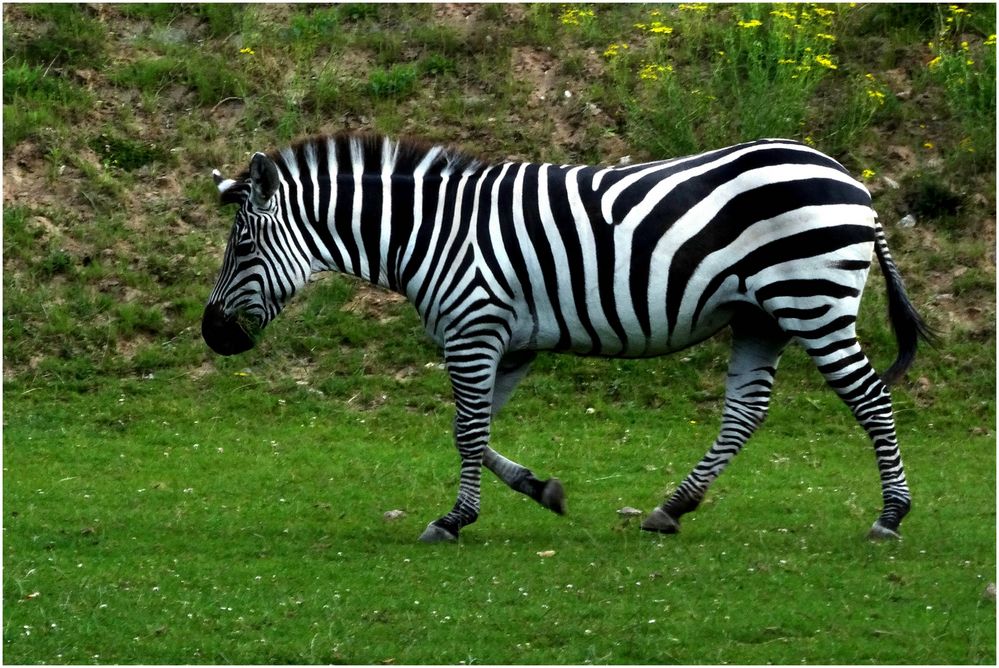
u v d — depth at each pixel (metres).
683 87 19.83
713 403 16.23
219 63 20.92
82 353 17.14
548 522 12.31
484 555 10.94
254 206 11.57
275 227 11.58
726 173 10.81
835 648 8.62
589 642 8.84
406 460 14.62
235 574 10.56
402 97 20.38
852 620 9.15
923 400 16.14
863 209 10.80
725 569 10.34
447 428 15.74
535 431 15.66
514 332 11.30
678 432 15.53
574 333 11.23
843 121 19.34
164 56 21.19
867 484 13.62
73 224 18.62
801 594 9.70
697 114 19.03
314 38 21.47
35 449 14.88
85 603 9.87
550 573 10.34
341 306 17.84
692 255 10.80
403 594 9.92
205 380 16.80
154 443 15.23
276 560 10.96
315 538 11.72
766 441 15.27
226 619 9.45
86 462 14.49
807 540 11.30
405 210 11.41
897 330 11.57
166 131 20.06
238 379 16.80
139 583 10.37
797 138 19.03
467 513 11.50
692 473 11.71
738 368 11.62
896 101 19.73
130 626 9.36
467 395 11.27
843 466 14.40
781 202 10.62
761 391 11.59
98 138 19.73
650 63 20.42
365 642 8.92
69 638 9.13
